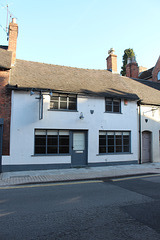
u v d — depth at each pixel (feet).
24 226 13.01
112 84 48.19
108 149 42.34
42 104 34.88
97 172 33.76
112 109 43.57
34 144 36.04
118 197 19.84
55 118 37.60
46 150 37.04
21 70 41.01
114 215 14.96
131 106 45.57
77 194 20.93
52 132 37.86
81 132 40.45
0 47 45.32
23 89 35.19
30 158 35.37
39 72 42.83
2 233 12.04
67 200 18.79
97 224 13.33
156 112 49.70
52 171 34.50
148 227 12.87
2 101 34.81
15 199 19.08
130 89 48.85
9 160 34.17
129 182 27.20
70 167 38.01
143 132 47.88
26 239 11.31
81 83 43.39
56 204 17.58
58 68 47.78
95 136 40.70
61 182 27.20
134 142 44.93
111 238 11.39
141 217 14.56
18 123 35.19
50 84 38.63
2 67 34.78
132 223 13.51
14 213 15.39
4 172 33.35
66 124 38.32
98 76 50.29
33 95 36.50
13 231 12.30
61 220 13.99
